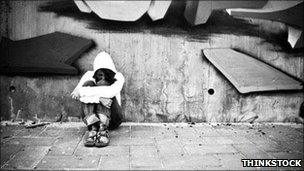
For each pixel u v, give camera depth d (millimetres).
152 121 3887
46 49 3684
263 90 3996
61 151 2715
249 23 3930
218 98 3951
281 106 4051
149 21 3766
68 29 3695
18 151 2689
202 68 3891
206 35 3869
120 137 3223
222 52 3910
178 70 3857
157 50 3807
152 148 2867
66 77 3729
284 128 3797
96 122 3047
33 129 3455
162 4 3742
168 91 3867
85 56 3729
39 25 3662
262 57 3986
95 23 3709
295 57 4047
